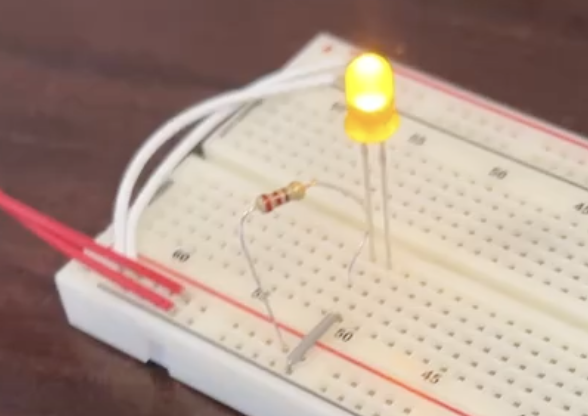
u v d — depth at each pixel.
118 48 0.28
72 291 0.24
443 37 0.28
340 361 0.23
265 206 0.23
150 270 0.24
